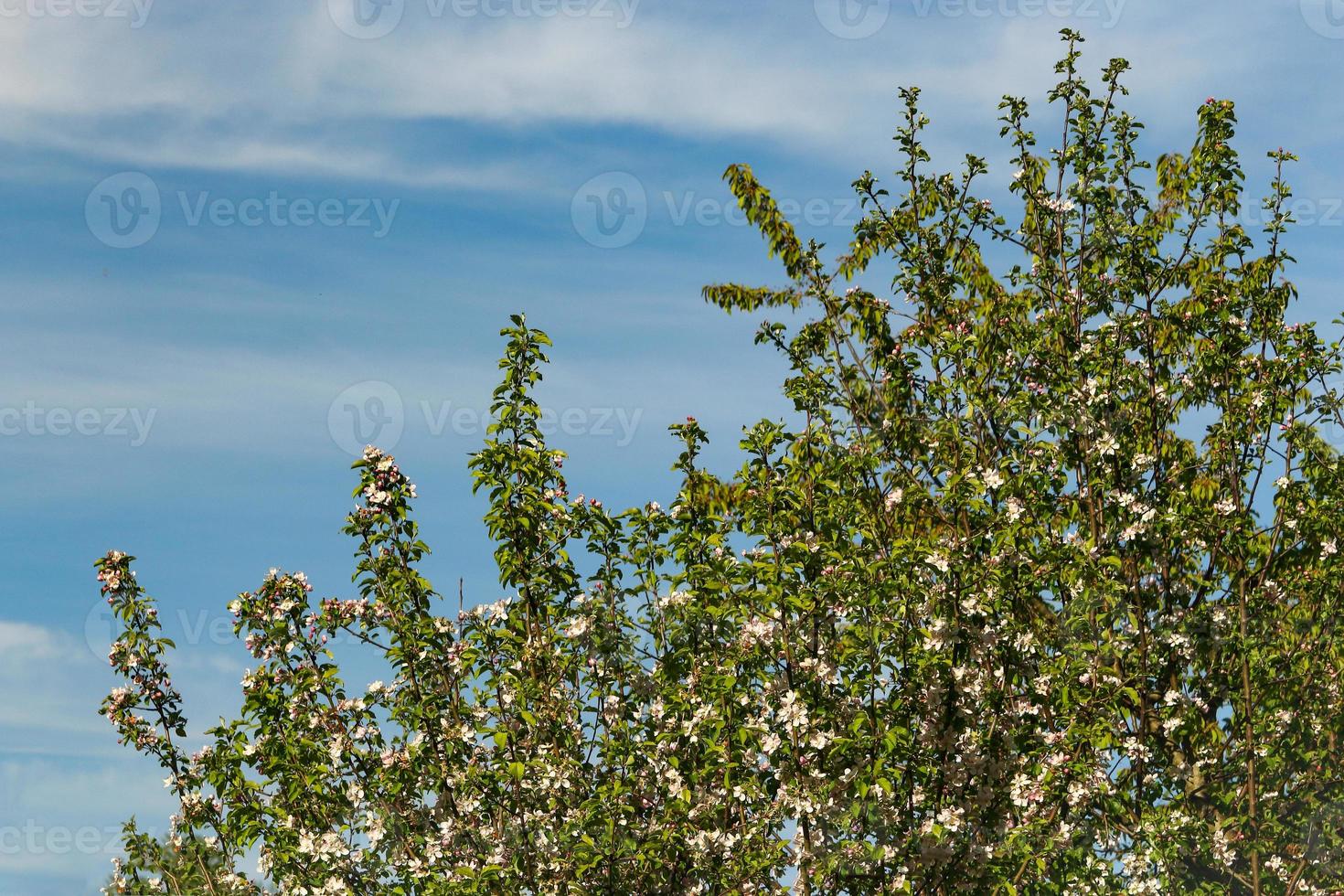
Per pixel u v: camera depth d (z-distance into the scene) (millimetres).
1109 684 14547
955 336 17531
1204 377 17422
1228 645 15352
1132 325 17484
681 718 13266
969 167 19344
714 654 13641
